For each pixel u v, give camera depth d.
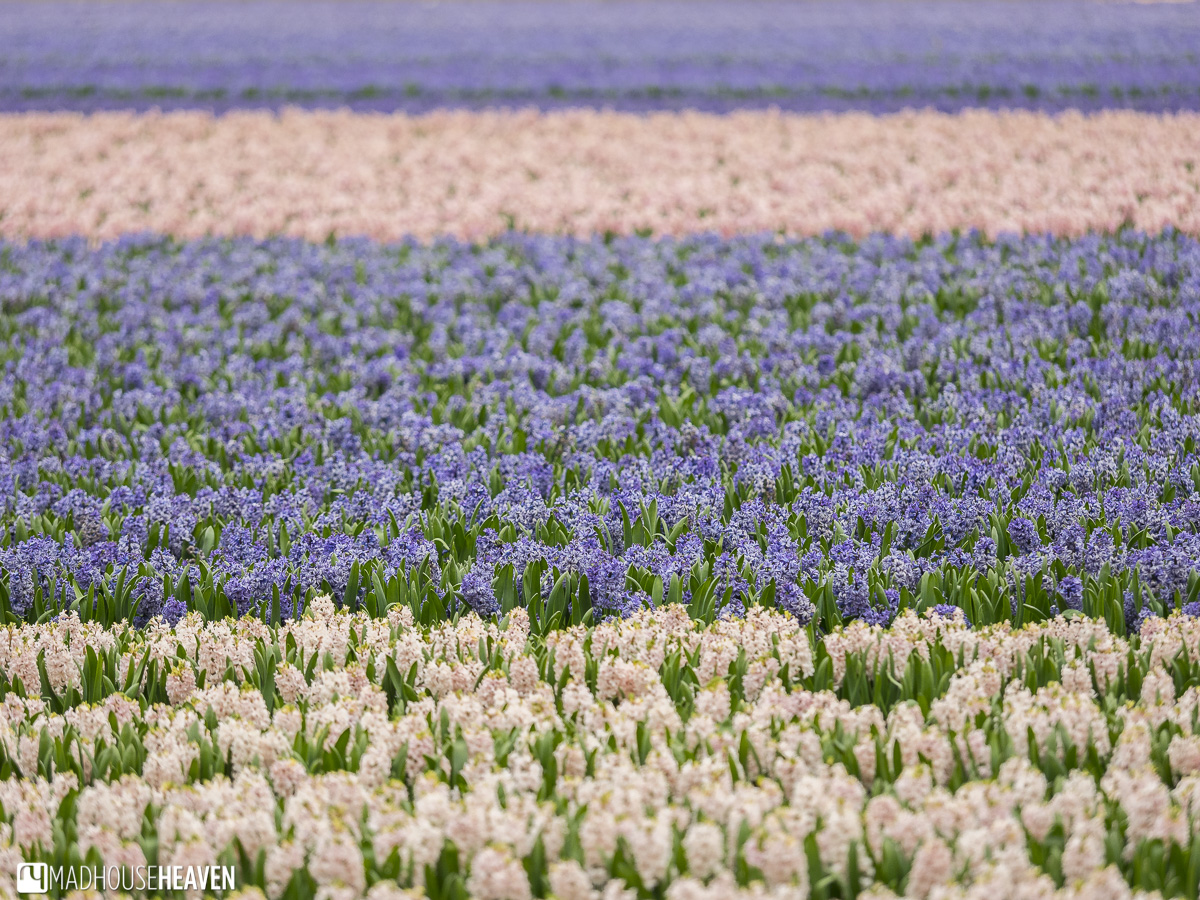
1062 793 9.73
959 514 15.35
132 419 22.08
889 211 34.84
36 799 10.23
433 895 9.29
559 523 16.09
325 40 71.31
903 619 12.78
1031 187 36.84
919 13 74.75
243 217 37.75
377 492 17.61
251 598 14.30
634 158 44.69
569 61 62.97
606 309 27.38
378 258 33.88
